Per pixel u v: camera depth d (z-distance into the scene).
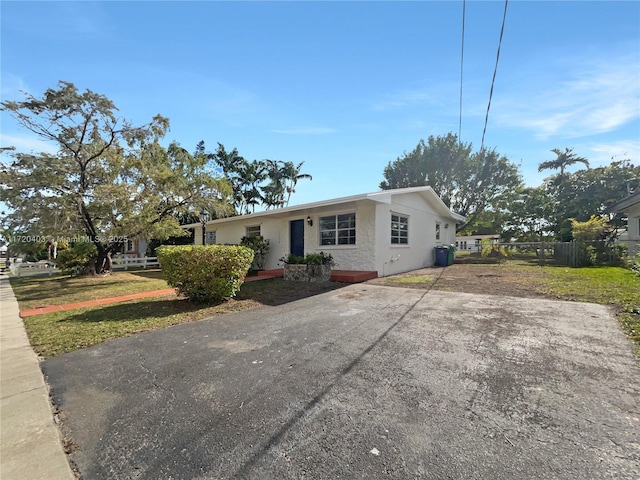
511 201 23.69
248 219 14.94
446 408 2.42
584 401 2.47
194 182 13.84
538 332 4.14
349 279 9.18
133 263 19.50
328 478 1.75
